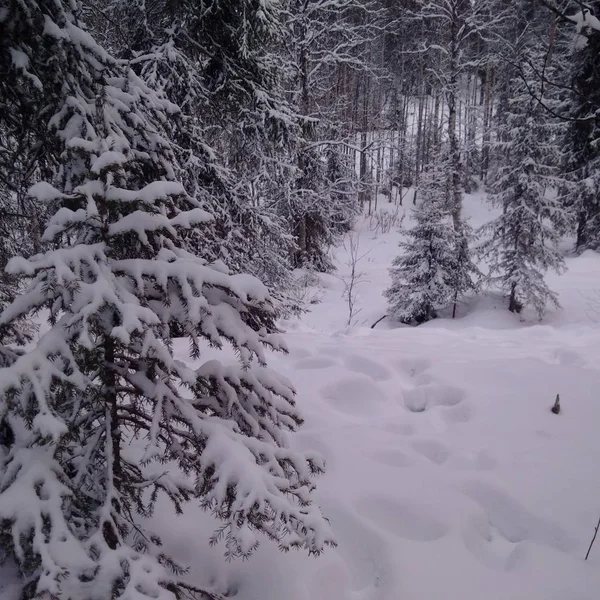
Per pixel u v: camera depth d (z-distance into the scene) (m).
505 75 19.06
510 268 14.10
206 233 4.39
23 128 2.79
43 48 2.42
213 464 1.96
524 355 6.09
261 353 2.28
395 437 4.05
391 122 33.97
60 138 2.34
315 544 1.92
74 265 1.86
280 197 13.20
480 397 4.70
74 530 1.78
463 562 2.63
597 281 16.34
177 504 2.25
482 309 14.43
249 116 5.99
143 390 2.13
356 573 2.60
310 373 5.19
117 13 5.40
